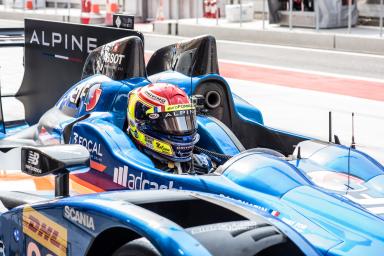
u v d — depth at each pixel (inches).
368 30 1170.6
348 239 237.3
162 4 1481.3
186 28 1321.4
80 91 360.8
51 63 449.4
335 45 1096.2
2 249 267.9
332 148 315.6
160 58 386.0
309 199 257.9
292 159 310.3
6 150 387.5
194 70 360.2
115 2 1369.3
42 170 247.3
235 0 1470.2
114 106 341.1
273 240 217.3
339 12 1197.7
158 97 302.7
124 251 204.8
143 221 200.8
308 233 239.6
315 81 838.5
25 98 474.3
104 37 406.9
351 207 256.7
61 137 351.3
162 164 306.2
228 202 237.5
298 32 1147.3
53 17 1585.9
